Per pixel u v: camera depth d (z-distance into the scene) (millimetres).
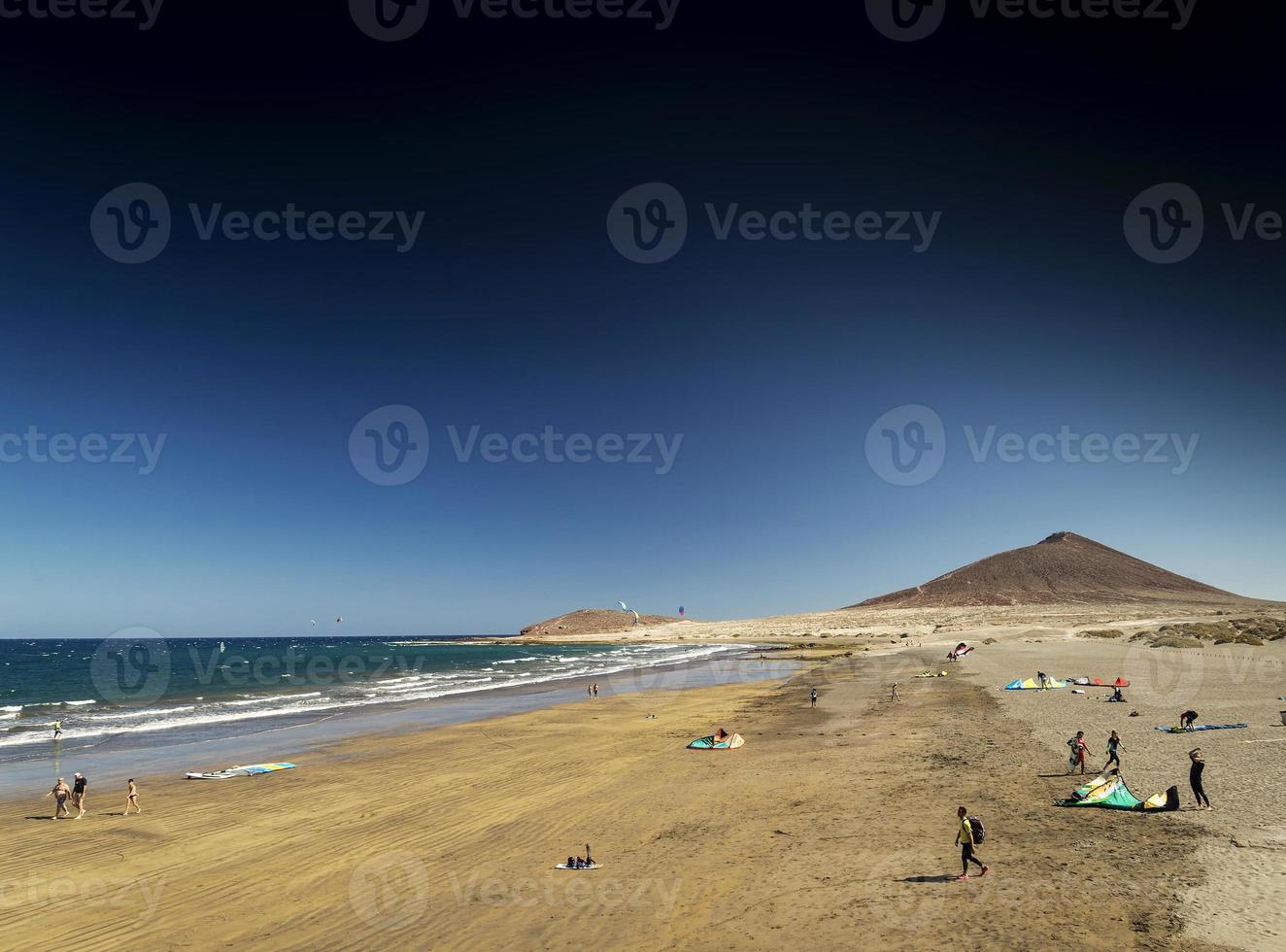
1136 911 10406
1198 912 10148
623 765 23969
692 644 148375
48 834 17234
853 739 26844
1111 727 25016
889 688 43688
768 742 27375
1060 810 15789
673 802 18891
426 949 11070
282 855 15594
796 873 13195
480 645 185250
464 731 32531
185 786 22000
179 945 11391
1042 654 59312
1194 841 12984
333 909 12641
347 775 23156
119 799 20453
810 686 48656
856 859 13703
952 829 15094
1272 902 10188
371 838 16625
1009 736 24781
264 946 11297
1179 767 18391
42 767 25250
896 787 19016
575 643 178750
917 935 10320
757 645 122750
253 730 33438
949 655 64188
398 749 27922
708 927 11273
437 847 15938
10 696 52312
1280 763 18078
